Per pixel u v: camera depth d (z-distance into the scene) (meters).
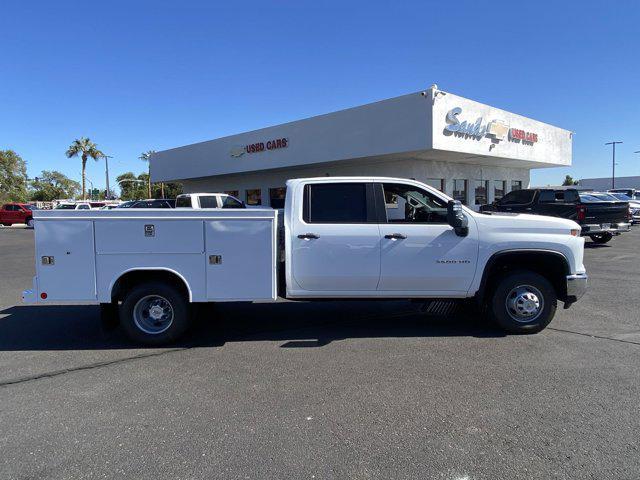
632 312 6.88
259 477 2.91
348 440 3.34
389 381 4.40
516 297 5.72
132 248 5.31
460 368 4.71
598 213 14.73
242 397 4.09
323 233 5.52
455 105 18.36
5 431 3.54
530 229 5.64
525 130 22.50
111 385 4.41
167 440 3.37
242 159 26.84
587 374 4.50
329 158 21.62
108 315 5.62
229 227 5.38
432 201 5.72
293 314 7.04
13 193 71.19
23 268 12.65
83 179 63.88
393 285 5.66
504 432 3.42
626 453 3.12
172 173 33.12
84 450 3.25
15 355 5.30
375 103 19.36
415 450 3.20
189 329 6.25
